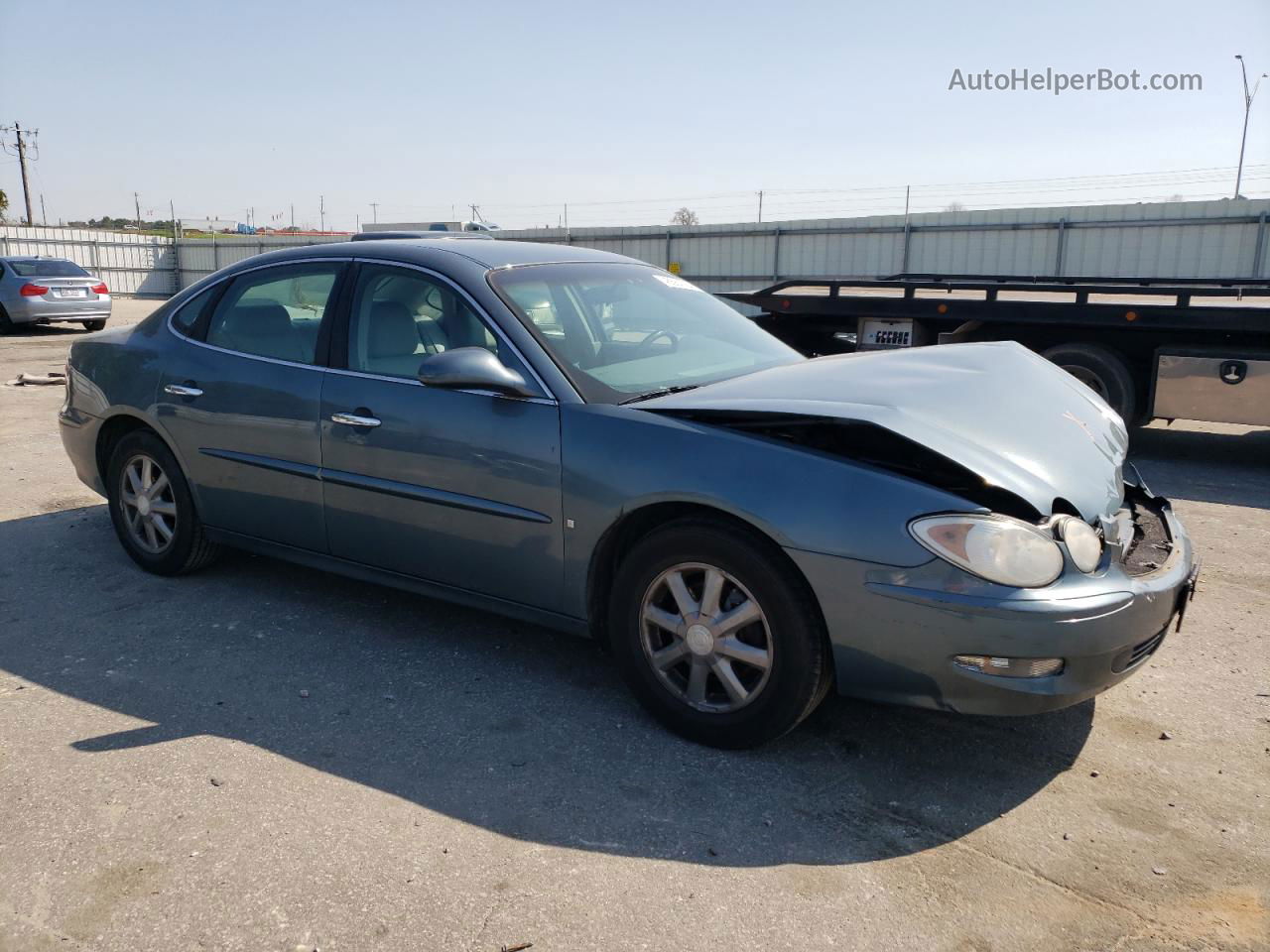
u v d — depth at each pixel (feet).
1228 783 9.70
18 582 15.19
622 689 11.71
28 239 122.42
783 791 9.51
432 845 8.59
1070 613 8.63
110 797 9.28
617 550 10.81
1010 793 9.52
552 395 10.79
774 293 31.94
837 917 7.72
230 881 8.09
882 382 10.78
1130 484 12.26
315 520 12.94
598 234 103.50
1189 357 25.25
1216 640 13.29
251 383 13.30
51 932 7.49
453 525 11.53
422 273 12.21
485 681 11.89
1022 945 7.44
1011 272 81.15
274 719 10.89
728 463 9.61
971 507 8.82
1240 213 71.56
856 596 9.01
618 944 7.39
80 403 15.75
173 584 15.11
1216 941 7.48
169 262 136.15
